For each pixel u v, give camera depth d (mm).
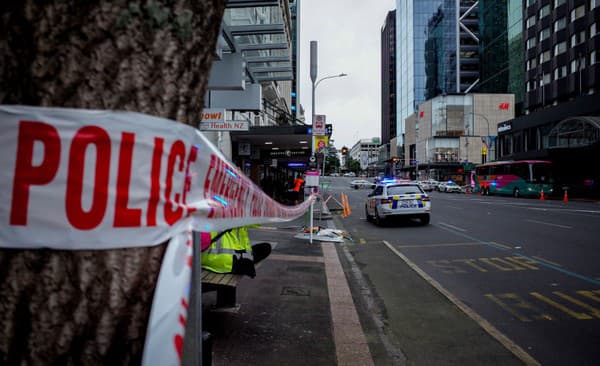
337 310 4781
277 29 7320
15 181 1013
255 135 18484
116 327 1100
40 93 1034
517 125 49094
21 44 1031
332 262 7516
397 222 15609
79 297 1056
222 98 10219
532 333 4270
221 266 4246
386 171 111000
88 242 1054
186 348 1804
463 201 27781
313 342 3871
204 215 1452
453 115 76500
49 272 1036
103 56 1063
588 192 30984
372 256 8602
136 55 1095
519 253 8531
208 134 9938
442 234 11828
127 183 1092
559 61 45500
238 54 7945
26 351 1030
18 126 1010
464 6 96062
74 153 1039
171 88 1168
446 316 4777
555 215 16141
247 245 4535
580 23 41469
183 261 1263
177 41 1162
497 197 34812
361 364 3432
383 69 163875
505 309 5051
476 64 95438
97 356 1076
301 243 9844
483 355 3705
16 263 1024
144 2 1095
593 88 39750
